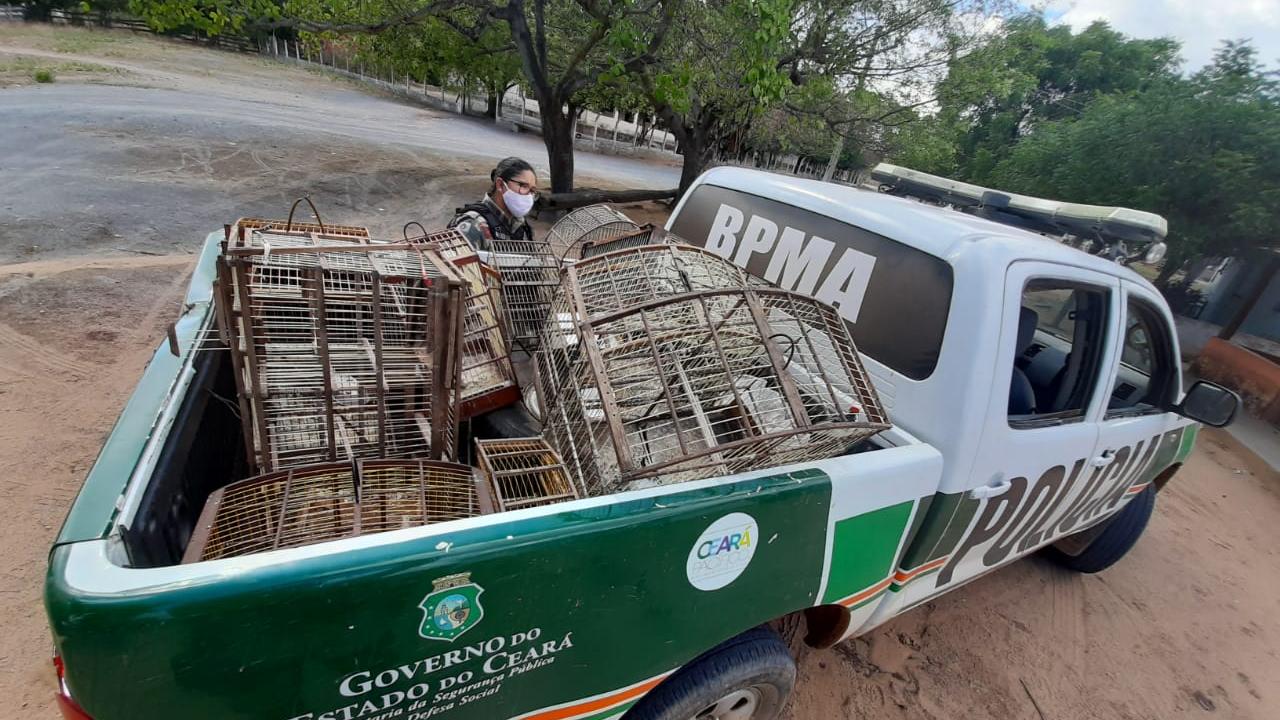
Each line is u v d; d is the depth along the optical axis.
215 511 1.47
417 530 1.21
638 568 1.47
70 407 3.76
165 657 1.01
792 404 1.73
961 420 2.13
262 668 1.09
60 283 5.20
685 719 1.86
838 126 12.26
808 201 2.87
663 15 7.82
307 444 1.91
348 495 1.64
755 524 1.66
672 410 1.69
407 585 1.16
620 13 7.76
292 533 1.50
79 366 4.17
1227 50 10.77
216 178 9.37
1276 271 9.88
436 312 1.80
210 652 1.04
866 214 2.61
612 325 2.04
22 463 3.25
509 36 11.91
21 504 3.00
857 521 1.96
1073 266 2.50
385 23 8.96
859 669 2.97
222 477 1.90
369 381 1.92
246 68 26.89
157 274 5.76
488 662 1.35
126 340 4.57
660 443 2.04
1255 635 3.94
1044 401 3.05
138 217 7.16
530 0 10.61
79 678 0.98
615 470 1.84
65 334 4.50
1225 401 2.96
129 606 0.96
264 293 1.72
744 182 3.29
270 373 1.85
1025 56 13.20
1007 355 2.20
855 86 11.21
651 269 2.37
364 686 1.21
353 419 1.94
